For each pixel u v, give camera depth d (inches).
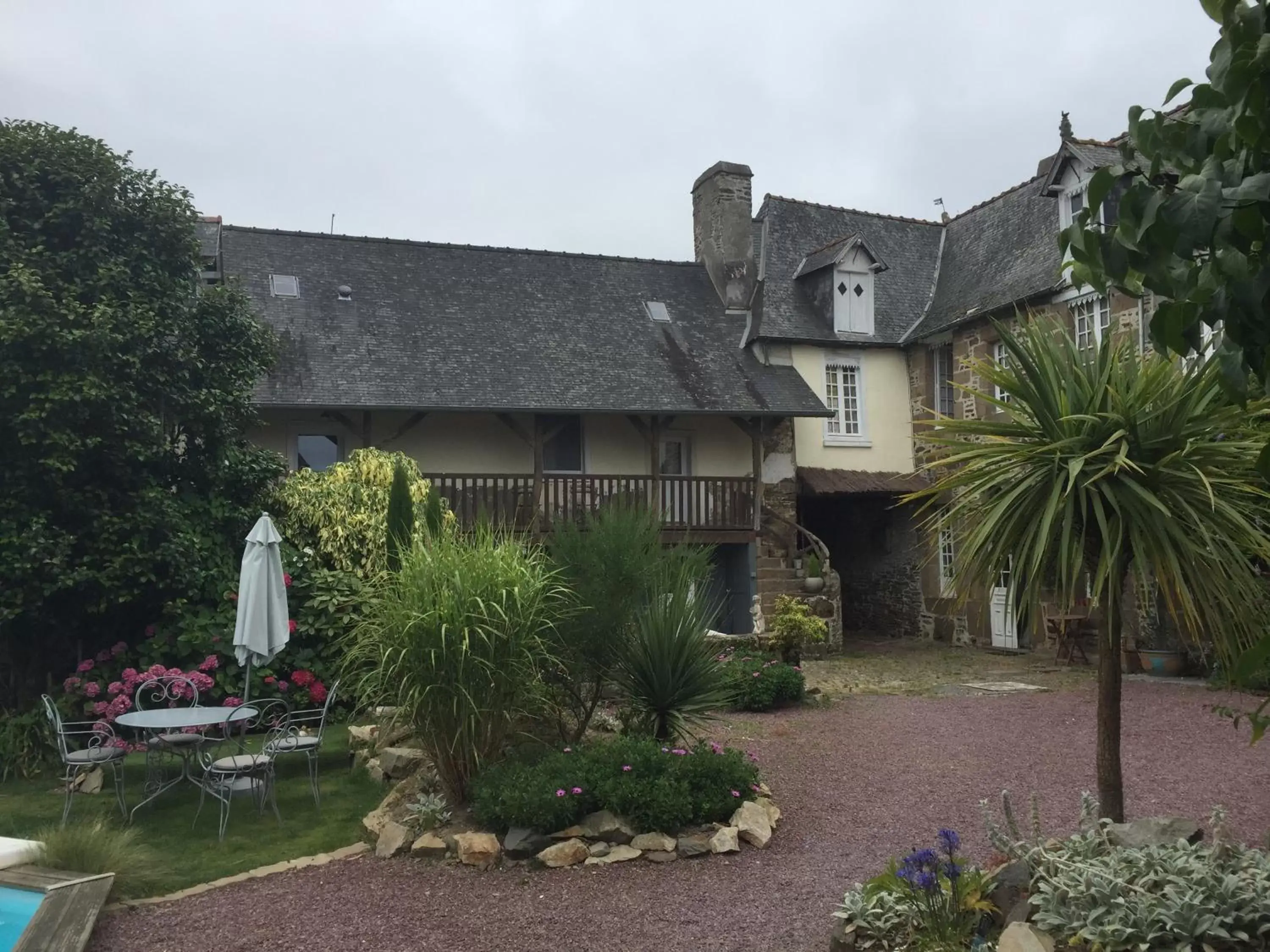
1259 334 85.3
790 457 681.0
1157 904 133.0
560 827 223.9
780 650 486.9
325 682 387.9
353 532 426.6
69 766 265.6
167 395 370.3
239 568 399.9
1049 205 658.8
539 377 609.0
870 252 716.0
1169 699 423.2
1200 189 81.3
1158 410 155.6
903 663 589.9
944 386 708.7
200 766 289.7
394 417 586.2
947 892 152.6
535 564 259.1
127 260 367.2
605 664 275.6
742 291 732.7
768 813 240.8
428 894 200.2
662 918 185.3
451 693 233.8
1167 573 154.3
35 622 353.4
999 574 170.9
